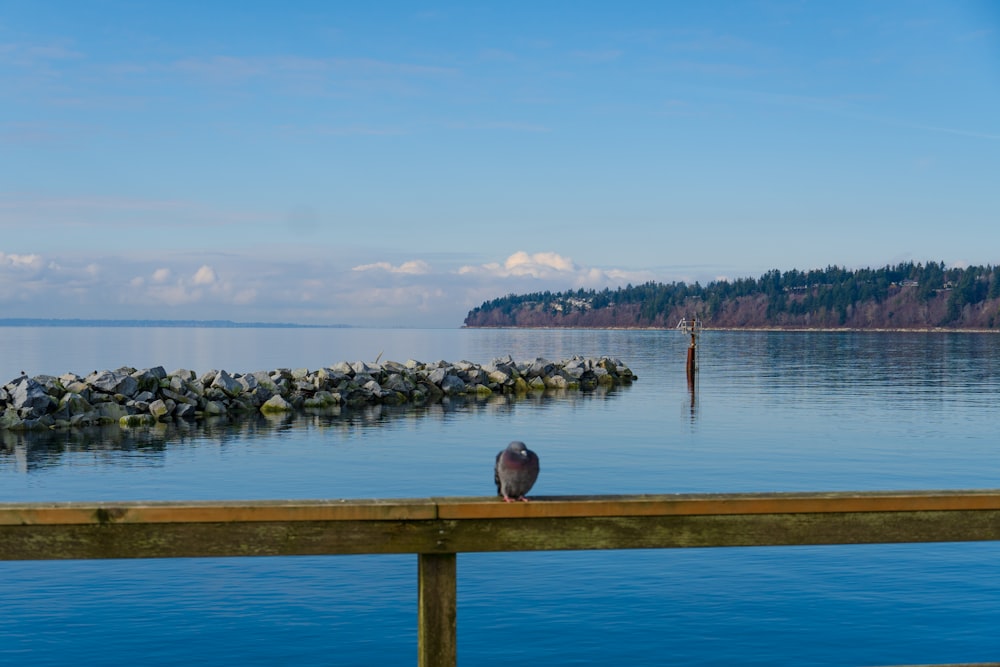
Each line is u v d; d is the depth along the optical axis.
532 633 10.37
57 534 4.49
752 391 47.47
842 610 11.05
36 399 30.69
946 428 29.88
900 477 19.97
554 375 50.59
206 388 36.72
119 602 11.36
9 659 9.52
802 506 4.84
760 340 187.62
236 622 10.63
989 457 23.11
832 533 4.90
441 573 4.72
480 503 4.68
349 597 11.55
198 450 24.53
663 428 29.86
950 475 20.27
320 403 38.81
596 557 13.43
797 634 10.29
